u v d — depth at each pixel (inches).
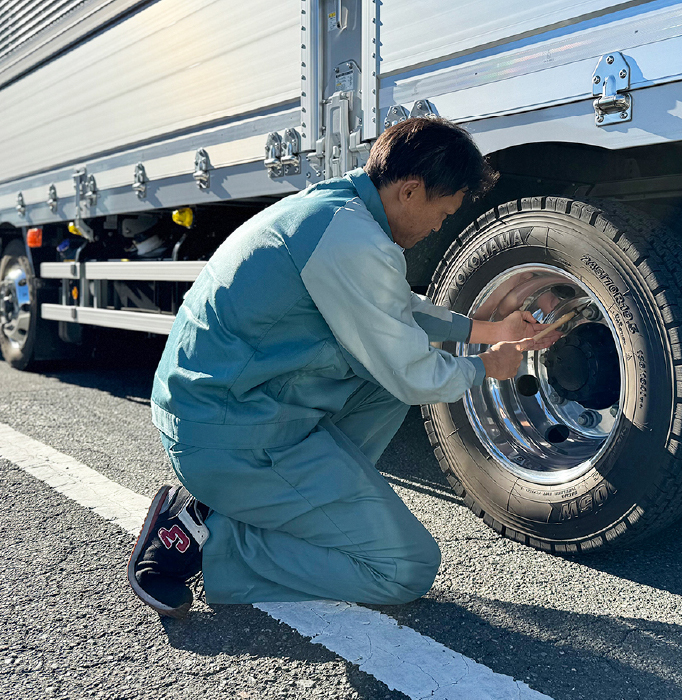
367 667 71.9
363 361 77.9
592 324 101.3
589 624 79.7
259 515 81.1
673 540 102.0
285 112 133.0
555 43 88.6
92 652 75.5
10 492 125.7
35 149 237.1
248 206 172.7
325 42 123.0
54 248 245.3
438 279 112.9
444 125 78.4
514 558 96.7
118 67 186.4
